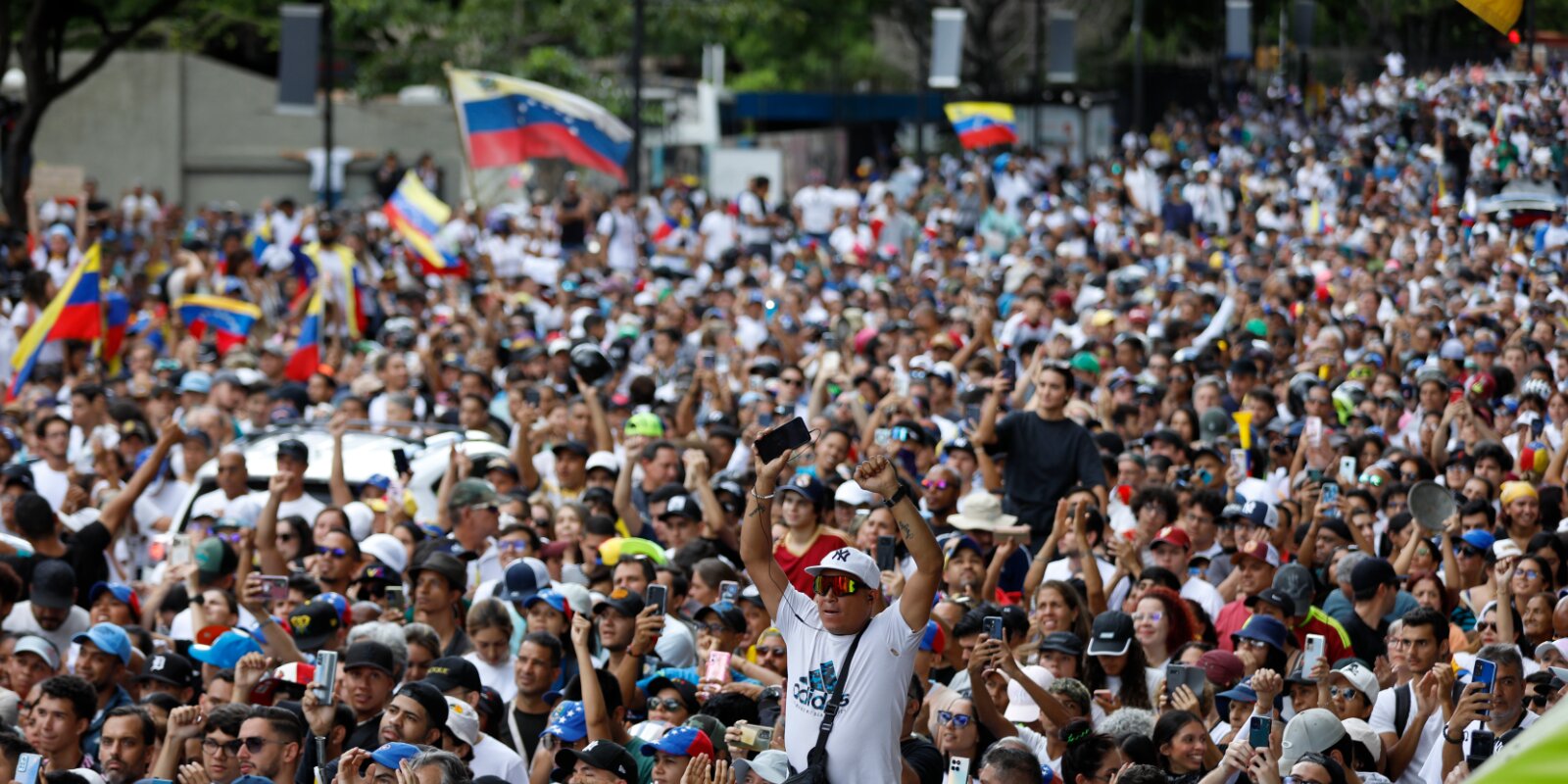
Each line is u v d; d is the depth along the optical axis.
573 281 61.03
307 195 106.75
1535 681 20.09
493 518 29.80
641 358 51.94
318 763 20.03
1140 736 19.52
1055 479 29.75
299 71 77.75
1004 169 84.69
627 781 19.50
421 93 108.69
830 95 132.00
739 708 21.55
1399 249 60.22
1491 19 21.36
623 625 22.88
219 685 23.00
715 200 94.50
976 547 26.77
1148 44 135.62
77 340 47.81
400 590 26.55
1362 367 40.19
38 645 24.52
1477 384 36.22
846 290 59.25
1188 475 31.78
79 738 22.27
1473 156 64.75
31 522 29.33
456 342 50.78
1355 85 89.94
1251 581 26.16
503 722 22.77
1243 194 86.81
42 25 76.50
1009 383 30.30
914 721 20.64
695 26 111.25
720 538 30.67
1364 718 21.58
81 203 63.38
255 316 53.00
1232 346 46.19
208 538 28.28
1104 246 76.75
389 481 34.47
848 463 33.00
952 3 133.62
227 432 38.31
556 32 110.94
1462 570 26.91
